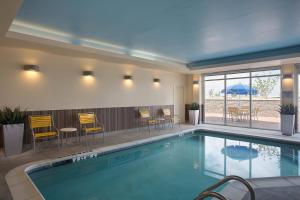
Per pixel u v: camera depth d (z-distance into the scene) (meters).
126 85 7.54
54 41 4.68
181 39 5.25
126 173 4.23
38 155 4.60
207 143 6.63
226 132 7.60
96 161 4.98
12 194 2.83
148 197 3.22
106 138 6.44
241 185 3.23
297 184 3.25
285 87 7.13
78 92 6.25
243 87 8.59
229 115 9.95
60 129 5.50
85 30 4.58
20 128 4.63
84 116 6.16
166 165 4.67
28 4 3.30
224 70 8.72
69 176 4.07
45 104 5.58
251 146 6.21
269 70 7.77
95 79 6.64
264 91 8.38
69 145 5.54
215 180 3.81
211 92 9.76
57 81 5.80
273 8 3.43
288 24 4.18
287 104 7.04
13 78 5.05
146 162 4.89
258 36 4.99
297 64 7.05
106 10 3.52
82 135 6.31
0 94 4.88
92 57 6.04
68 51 5.24
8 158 4.37
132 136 6.75
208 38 5.17
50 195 3.29
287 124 6.80
